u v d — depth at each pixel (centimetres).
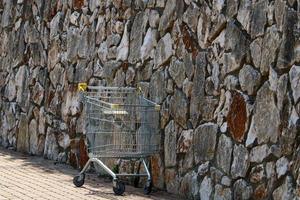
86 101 1018
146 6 1059
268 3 819
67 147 1275
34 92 1403
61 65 1305
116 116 999
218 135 898
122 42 1114
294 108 769
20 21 1477
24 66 1452
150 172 1026
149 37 1048
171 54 998
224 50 893
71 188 1027
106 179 1114
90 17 1212
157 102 1022
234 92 872
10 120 1504
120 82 1113
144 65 1057
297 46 769
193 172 941
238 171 858
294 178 762
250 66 847
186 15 969
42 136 1369
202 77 931
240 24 866
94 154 1010
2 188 1020
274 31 807
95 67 1188
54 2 1338
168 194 984
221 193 884
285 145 779
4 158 1356
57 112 1313
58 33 1320
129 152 1000
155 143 1007
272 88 806
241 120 856
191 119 950
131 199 944
